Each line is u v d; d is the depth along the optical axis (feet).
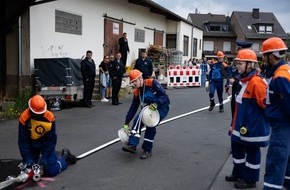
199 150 23.35
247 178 16.55
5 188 16.16
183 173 18.71
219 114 38.47
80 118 33.91
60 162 18.33
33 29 41.34
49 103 38.34
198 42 126.52
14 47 40.65
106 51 60.49
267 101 13.92
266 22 215.92
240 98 16.19
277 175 13.64
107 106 42.27
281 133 13.52
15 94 40.16
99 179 17.60
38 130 16.79
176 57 87.92
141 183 17.15
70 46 49.37
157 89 21.13
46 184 16.79
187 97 55.26
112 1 61.87
